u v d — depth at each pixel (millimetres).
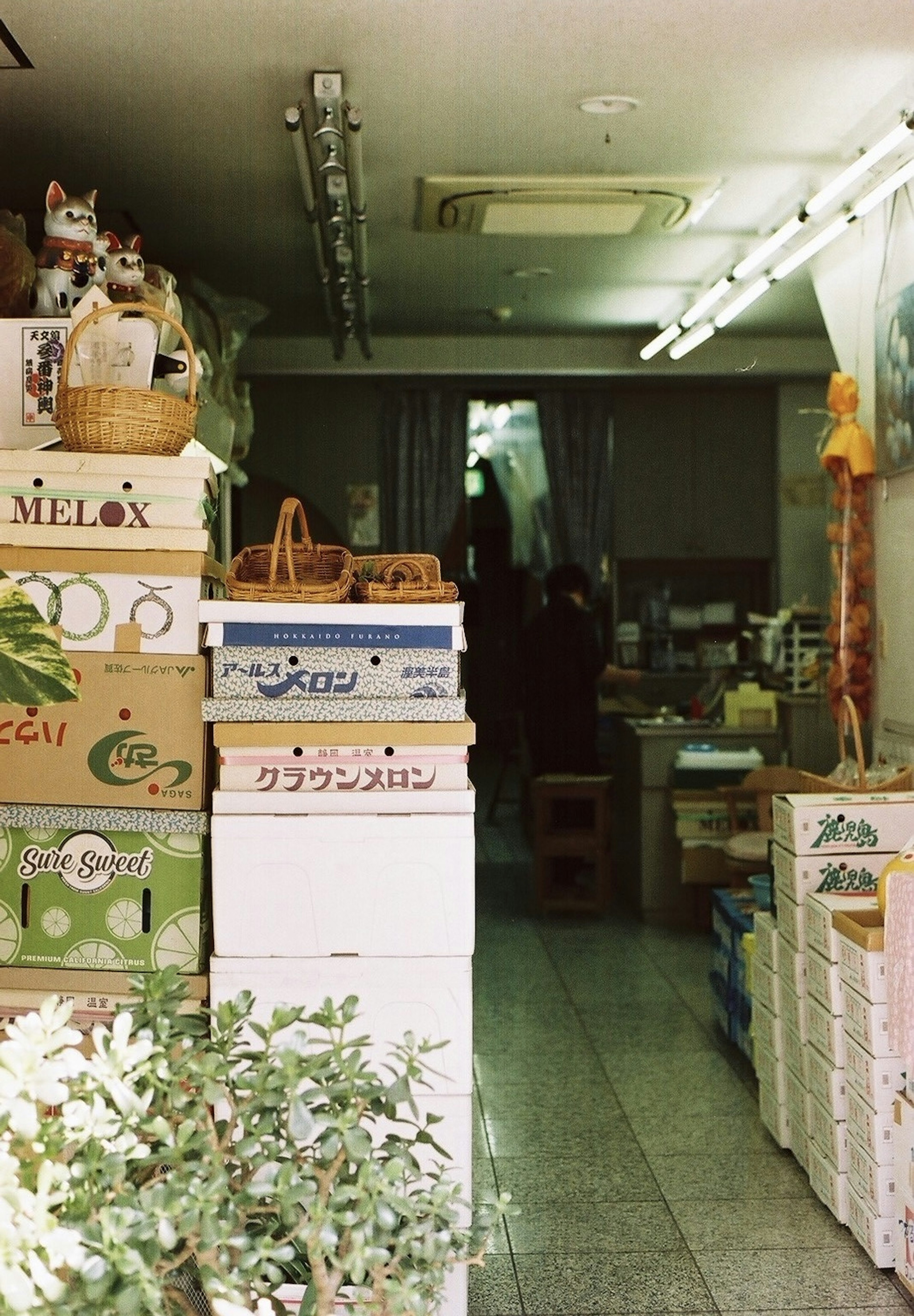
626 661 10133
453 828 2766
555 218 5840
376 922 2762
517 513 10469
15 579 2889
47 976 2877
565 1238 3604
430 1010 2766
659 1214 3748
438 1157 2760
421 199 5602
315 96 4184
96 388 2869
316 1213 1879
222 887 2758
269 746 2775
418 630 2795
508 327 8477
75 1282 1789
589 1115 4512
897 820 3922
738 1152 4184
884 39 4031
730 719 7656
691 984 6125
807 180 5367
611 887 8156
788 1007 4102
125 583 2889
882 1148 3355
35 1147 1887
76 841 2889
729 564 10188
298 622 2795
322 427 9742
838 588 5332
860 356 5434
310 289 7285
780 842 4125
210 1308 2027
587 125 4770
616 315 8133
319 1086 2062
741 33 3975
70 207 3926
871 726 5355
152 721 2879
